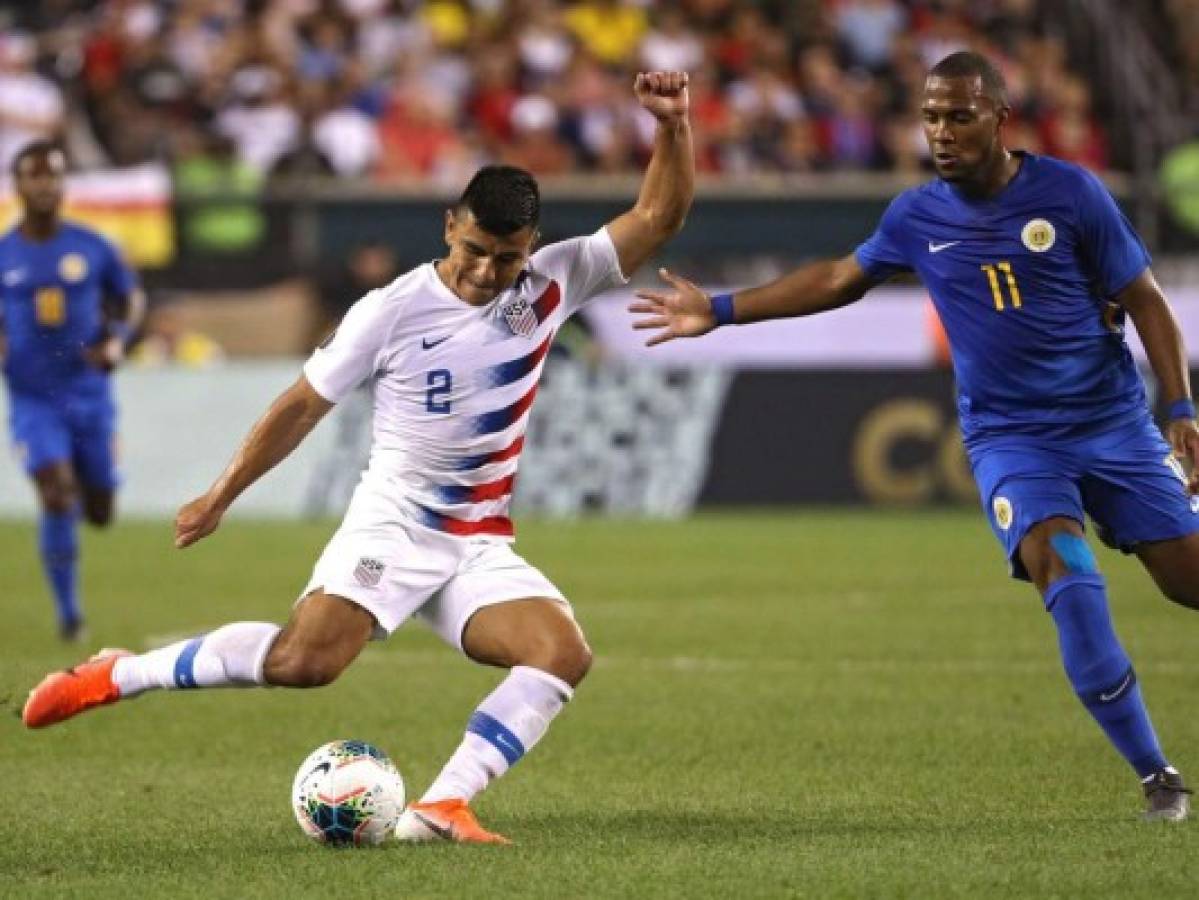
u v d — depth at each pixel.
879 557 62.31
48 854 24.17
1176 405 25.00
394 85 89.38
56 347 47.34
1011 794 27.69
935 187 26.17
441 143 87.56
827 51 93.19
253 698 38.06
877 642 45.06
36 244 47.50
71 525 46.09
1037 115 92.62
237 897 21.20
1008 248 25.45
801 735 33.38
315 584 24.52
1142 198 81.88
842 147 90.25
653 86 25.16
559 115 87.94
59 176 47.16
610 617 49.41
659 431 77.38
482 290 23.95
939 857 22.67
